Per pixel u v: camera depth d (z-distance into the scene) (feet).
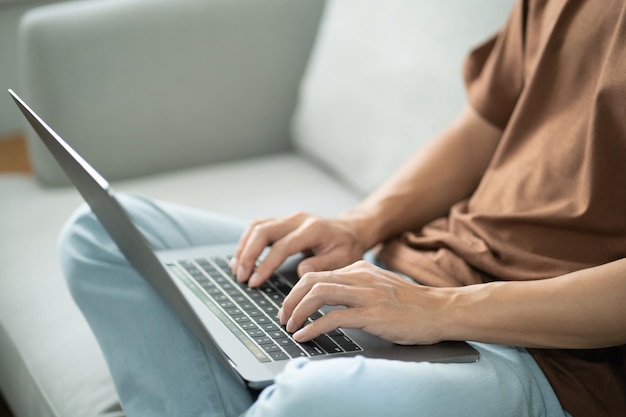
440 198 5.23
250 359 3.86
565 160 4.45
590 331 3.97
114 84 7.12
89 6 7.15
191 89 7.31
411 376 3.64
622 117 4.16
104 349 4.47
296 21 7.53
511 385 3.91
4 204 6.87
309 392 3.46
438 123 5.95
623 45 4.20
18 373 5.32
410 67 6.27
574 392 4.21
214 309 4.31
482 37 5.79
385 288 4.05
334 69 7.01
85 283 4.53
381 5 6.73
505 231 4.53
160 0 7.22
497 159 4.83
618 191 4.23
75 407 4.64
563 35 4.57
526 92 4.68
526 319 3.98
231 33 7.36
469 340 4.05
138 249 3.82
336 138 6.88
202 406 4.25
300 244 4.65
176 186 6.97
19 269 5.97
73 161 3.87
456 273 4.56
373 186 6.44
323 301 3.98
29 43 7.00
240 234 5.13
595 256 4.31
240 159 7.59
